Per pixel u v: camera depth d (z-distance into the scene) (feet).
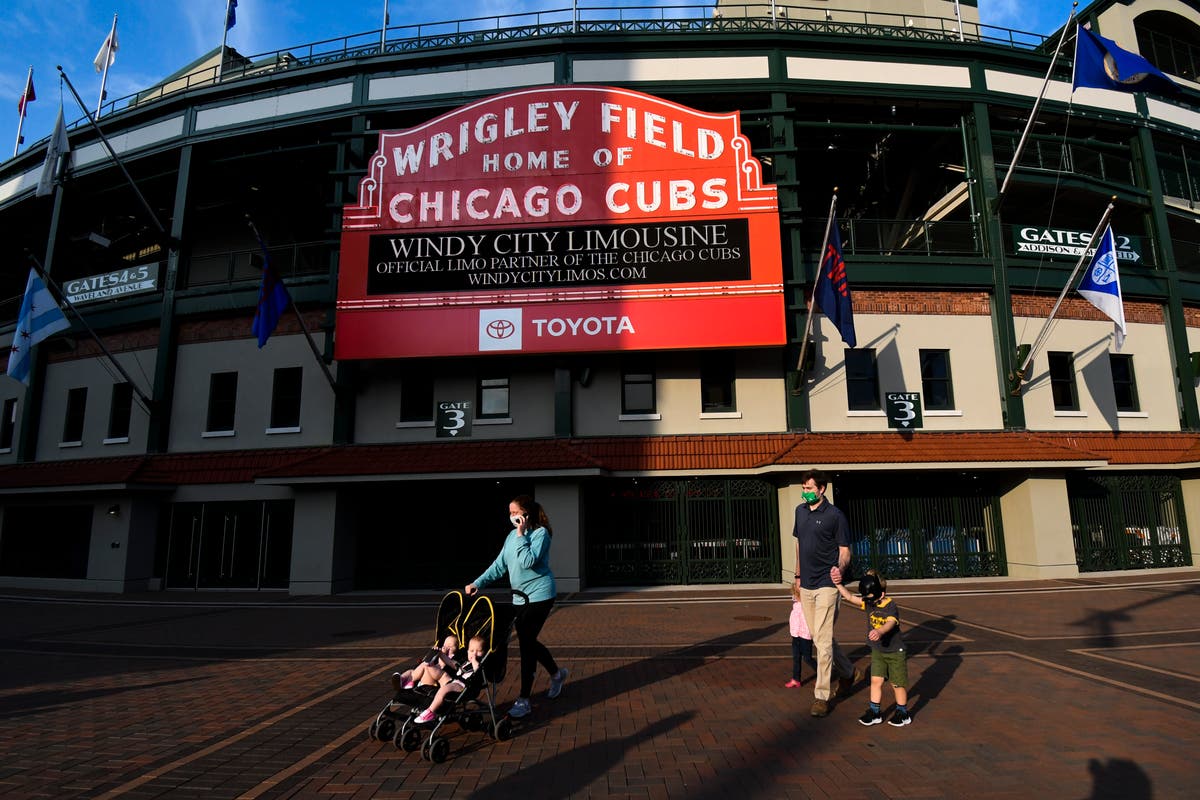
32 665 28.94
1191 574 55.52
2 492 64.18
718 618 39.24
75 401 70.28
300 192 73.77
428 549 58.03
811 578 20.66
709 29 62.90
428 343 56.59
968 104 64.69
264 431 61.57
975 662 26.32
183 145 68.08
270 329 54.19
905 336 60.13
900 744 17.10
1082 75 52.03
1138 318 65.10
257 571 59.41
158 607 49.29
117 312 67.92
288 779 15.23
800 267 58.44
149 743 17.89
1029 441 56.75
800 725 18.78
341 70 64.95
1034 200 69.67
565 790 14.44
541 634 35.09
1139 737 17.22
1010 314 60.54
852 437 56.34
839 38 62.95
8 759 16.69
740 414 57.82
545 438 57.36
